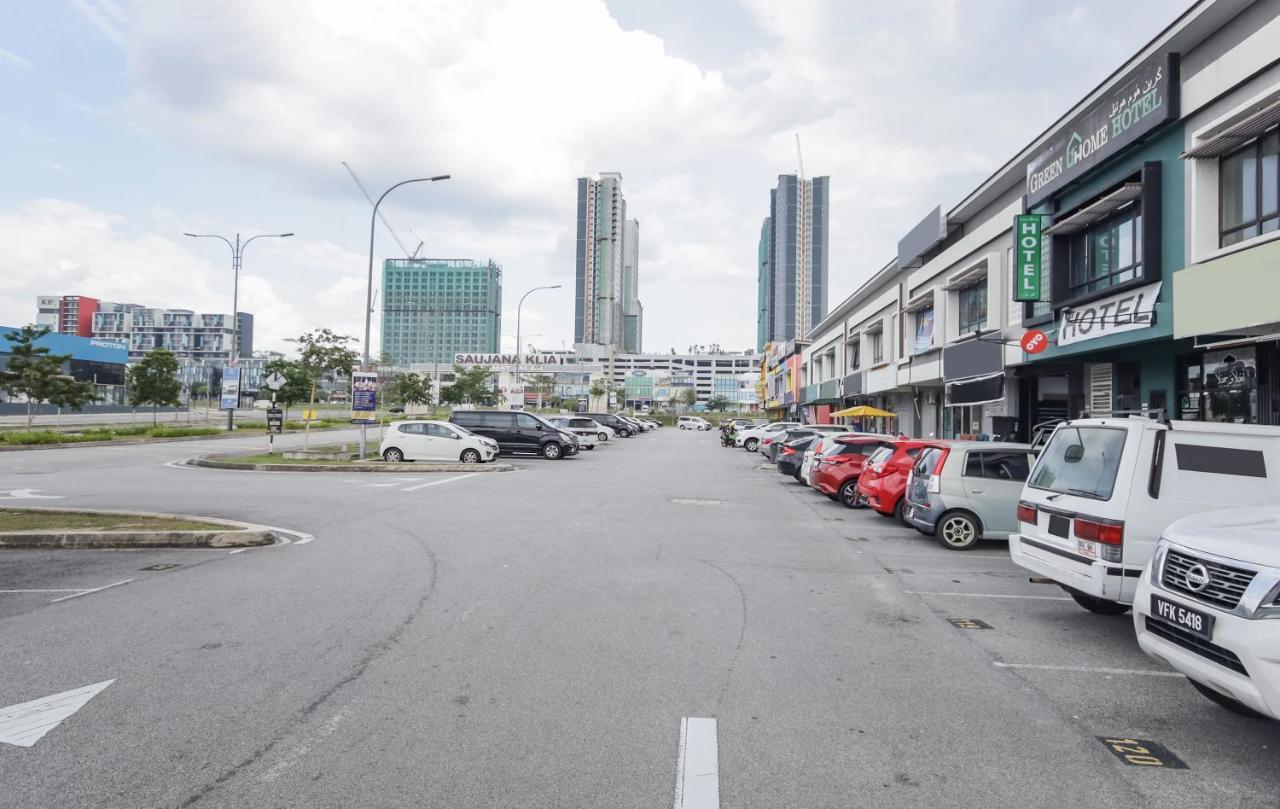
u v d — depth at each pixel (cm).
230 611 663
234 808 332
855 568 918
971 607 731
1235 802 357
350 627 616
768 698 477
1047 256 1755
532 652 559
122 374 8406
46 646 560
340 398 9550
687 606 707
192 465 2414
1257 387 1231
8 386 3759
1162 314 1312
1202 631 399
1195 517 473
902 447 1316
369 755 385
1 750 387
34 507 1275
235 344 4397
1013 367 1952
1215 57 1230
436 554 939
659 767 378
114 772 364
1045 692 500
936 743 416
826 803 347
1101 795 361
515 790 352
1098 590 586
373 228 2705
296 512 1315
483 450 2591
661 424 11025
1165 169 1331
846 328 4306
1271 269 1017
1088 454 644
